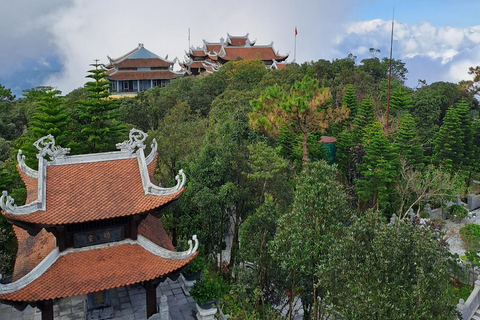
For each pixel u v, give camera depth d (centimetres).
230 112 5062
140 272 1905
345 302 1655
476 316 2578
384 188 3591
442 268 1580
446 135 4525
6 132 6869
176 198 1975
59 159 2047
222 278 2795
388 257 1611
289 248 2077
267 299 2455
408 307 1512
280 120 3322
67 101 4747
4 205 1700
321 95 3362
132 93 10306
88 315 2103
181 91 7944
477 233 3391
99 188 2016
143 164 2125
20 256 2081
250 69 9050
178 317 2256
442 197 4025
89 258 1925
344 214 2077
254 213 2602
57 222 1809
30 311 2244
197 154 3189
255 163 2777
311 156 4028
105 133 3962
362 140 4566
